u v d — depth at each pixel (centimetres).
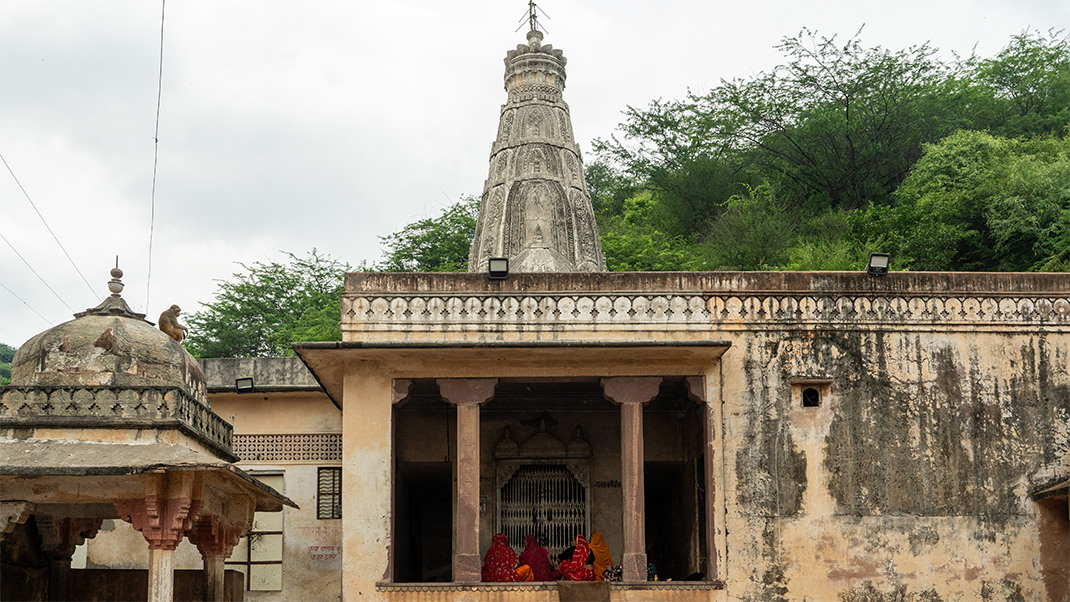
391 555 1197
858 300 1280
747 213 2812
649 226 3170
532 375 1245
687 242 3095
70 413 1064
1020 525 1231
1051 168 2344
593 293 1260
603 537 1452
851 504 1229
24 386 1065
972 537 1226
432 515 1745
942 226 2384
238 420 1595
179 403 1088
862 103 2988
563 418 1495
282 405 1602
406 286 1255
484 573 1314
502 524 1457
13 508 1035
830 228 2725
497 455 1473
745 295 1273
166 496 1067
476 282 1260
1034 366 1272
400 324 1244
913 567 1216
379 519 1203
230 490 1216
